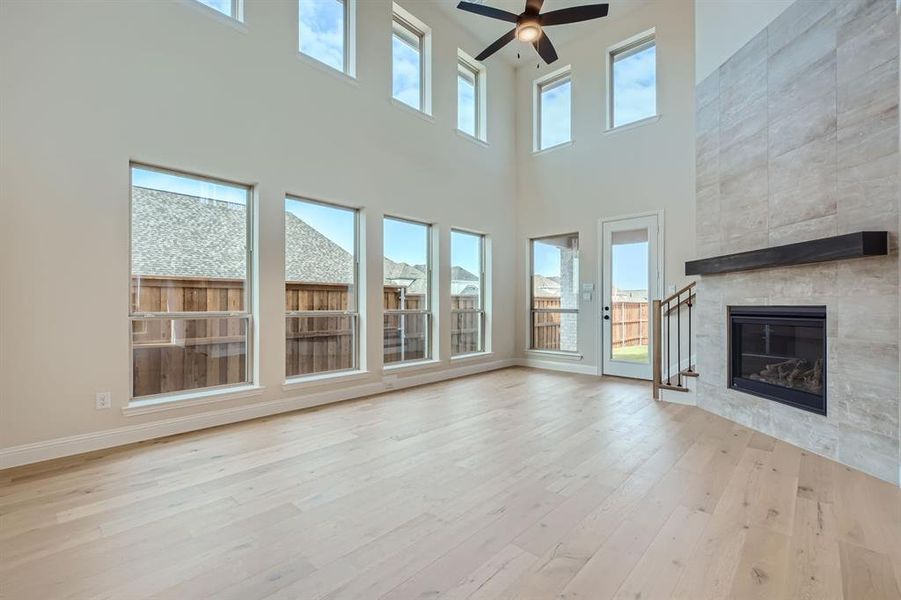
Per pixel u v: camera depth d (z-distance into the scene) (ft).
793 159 9.83
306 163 13.26
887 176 7.80
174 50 10.55
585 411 12.67
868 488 7.41
